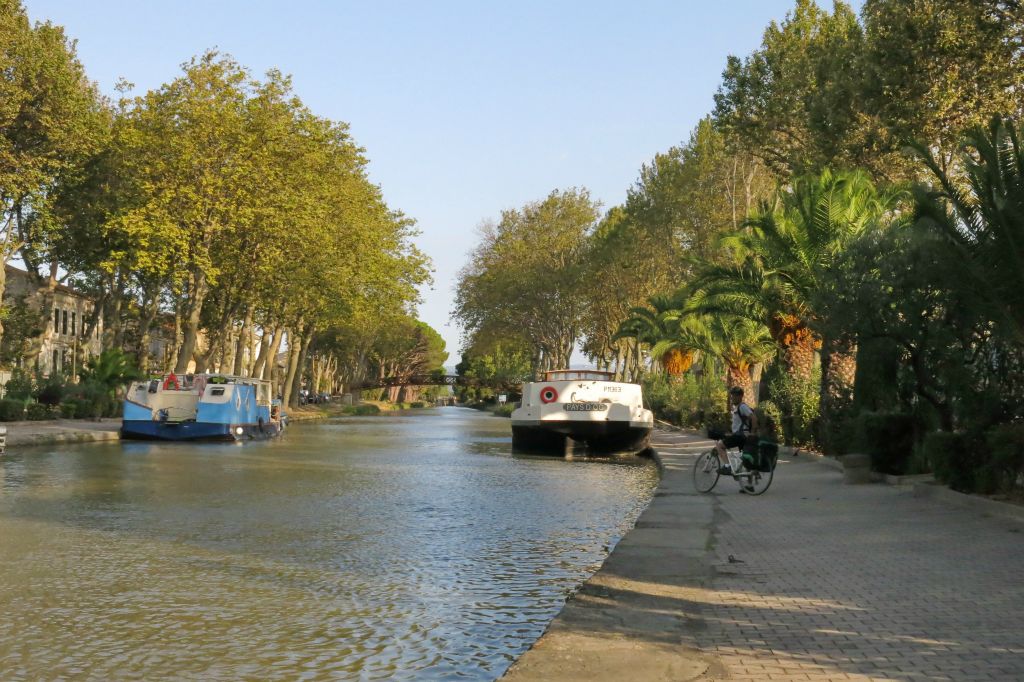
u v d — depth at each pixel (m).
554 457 33.06
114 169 49.56
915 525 12.24
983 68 23.73
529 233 84.56
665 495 16.95
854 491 17.17
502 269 84.12
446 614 8.05
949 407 17.22
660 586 8.40
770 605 7.59
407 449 36.59
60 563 10.23
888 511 13.89
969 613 7.16
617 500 17.78
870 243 17.95
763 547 10.66
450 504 16.80
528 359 149.25
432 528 13.48
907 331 17.08
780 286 29.17
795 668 5.73
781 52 37.53
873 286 17.22
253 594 8.77
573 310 85.81
